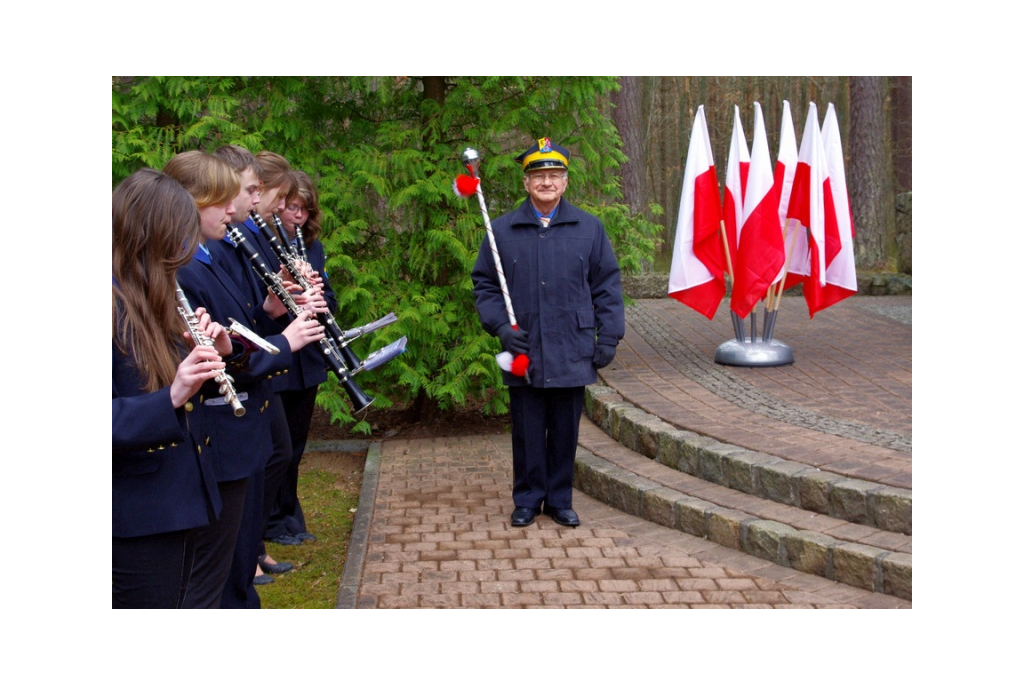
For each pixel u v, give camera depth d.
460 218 6.67
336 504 5.59
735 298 6.86
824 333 8.58
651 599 3.98
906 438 5.10
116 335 2.46
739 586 4.11
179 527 2.56
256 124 6.56
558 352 4.75
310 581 4.36
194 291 2.93
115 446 2.41
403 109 7.03
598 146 7.32
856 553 4.04
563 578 4.23
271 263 4.20
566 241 4.80
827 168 6.91
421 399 7.32
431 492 5.56
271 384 3.75
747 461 4.85
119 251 2.49
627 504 5.12
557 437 4.91
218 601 3.08
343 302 6.50
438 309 6.74
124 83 6.45
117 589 2.60
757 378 6.73
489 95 6.78
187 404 2.57
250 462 3.09
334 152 6.68
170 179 2.55
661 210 8.07
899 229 12.73
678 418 5.66
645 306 10.78
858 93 12.77
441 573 4.29
